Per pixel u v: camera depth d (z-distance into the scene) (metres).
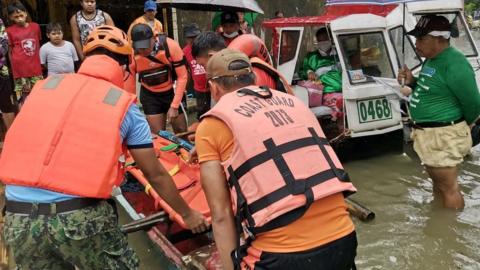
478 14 21.78
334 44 5.48
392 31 6.05
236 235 2.04
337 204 2.01
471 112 4.03
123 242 2.40
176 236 3.52
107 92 2.33
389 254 3.75
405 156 5.93
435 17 4.02
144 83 5.57
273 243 1.92
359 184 5.14
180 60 5.35
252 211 1.91
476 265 3.55
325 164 2.00
